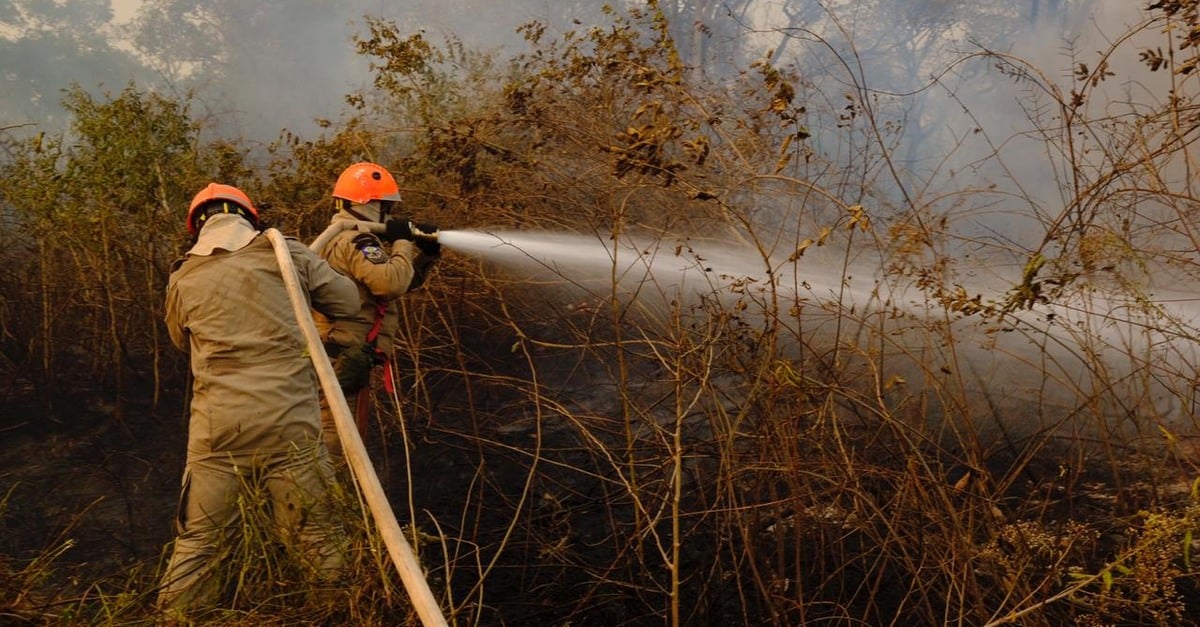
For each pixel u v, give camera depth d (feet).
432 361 18.42
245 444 10.88
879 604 11.80
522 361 19.35
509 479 15.69
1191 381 13.46
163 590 10.11
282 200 18.76
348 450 9.12
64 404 18.45
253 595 9.76
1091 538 11.84
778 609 11.28
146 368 19.61
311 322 10.23
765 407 12.43
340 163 18.75
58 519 14.51
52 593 12.34
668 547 13.20
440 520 14.42
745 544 11.43
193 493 10.93
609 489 14.89
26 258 20.61
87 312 19.99
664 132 12.81
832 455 12.50
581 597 12.26
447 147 17.78
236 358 11.02
